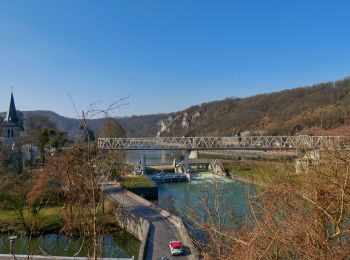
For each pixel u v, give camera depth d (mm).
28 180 41031
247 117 158750
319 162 7074
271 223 6883
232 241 8445
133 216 40438
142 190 67875
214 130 187000
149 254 29453
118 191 54844
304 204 6863
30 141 73375
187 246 29953
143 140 103438
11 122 74312
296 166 7840
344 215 6613
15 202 36250
